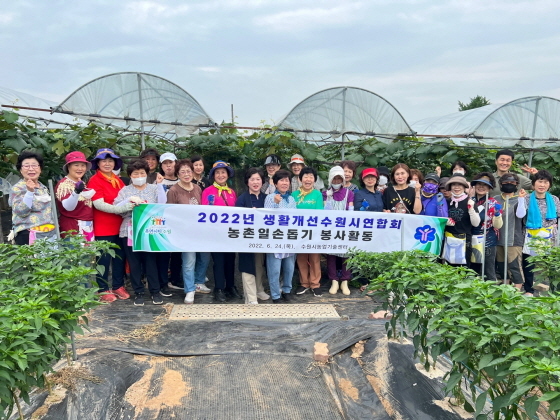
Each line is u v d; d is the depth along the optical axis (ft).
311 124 25.30
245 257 19.29
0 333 8.61
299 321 17.21
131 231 18.54
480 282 9.97
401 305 13.30
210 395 12.24
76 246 13.67
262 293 20.57
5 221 28.53
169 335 15.71
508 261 21.45
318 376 13.47
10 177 27.94
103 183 18.61
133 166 18.42
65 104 22.97
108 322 16.72
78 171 17.62
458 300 9.57
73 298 10.85
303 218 19.48
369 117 25.67
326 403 12.10
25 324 9.27
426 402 11.69
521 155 29.84
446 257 20.43
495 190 21.59
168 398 12.00
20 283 12.38
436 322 9.67
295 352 14.87
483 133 25.81
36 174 16.72
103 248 14.11
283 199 19.70
